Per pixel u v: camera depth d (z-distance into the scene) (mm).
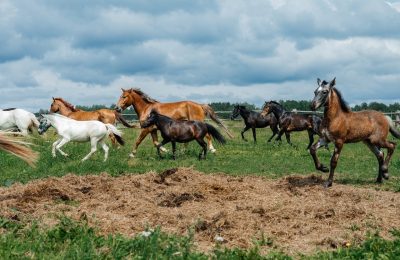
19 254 5797
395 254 6293
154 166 14969
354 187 11570
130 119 39812
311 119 22578
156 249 6137
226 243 7070
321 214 8609
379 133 12000
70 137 16312
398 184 12141
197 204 9547
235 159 16906
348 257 6297
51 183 10938
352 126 11547
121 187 10984
